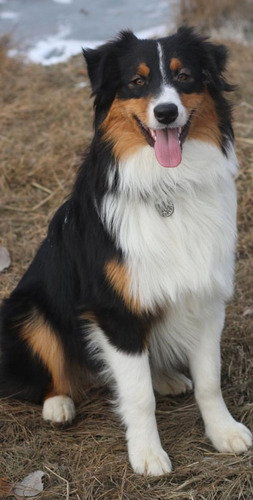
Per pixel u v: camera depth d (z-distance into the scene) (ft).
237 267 21.52
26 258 22.29
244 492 13.94
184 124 13.92
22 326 16.69
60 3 45.34
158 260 14.38
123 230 14.38
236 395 16.98
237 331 18.93
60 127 29.14
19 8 44.52
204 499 13.78
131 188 14.43
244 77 32.17
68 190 25.27
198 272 14.62
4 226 23.77
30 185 25.77
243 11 40.22
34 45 38.27
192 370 15.65
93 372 16.90
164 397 17.25
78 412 16.87
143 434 14.79
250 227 23.25
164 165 13.82
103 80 14.29
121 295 14.44
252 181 25.05
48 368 16.65
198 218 14.64
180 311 15.12
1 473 14.83
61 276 16.05
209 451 15.24
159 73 14.17
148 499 13.87
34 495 14.16
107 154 14.55
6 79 33.50
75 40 39.04
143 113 13.98
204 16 39.47
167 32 38.11
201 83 14.51
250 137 27.50
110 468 14.69
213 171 14.69
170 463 14.70
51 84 33.14
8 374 17.06
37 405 17.13
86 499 13.98
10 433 16.03
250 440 15.17
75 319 15.96
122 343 14.66
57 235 16.29
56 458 15.29
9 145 27.73
